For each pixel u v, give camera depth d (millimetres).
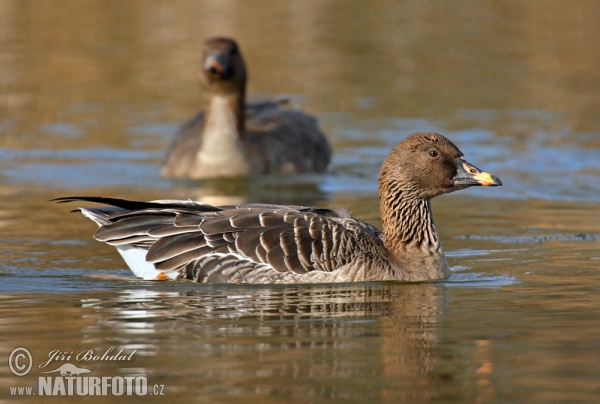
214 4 40781
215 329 10961
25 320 11352
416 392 9016
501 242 16172
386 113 27859
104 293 12672
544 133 25688
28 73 31312
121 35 35562
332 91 29781
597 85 30516
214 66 21625
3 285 13125
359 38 36188
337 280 13250
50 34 35375
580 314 11594
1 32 35375
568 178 21641
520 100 29094
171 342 10461
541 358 9938
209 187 21016
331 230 13508
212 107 22203
